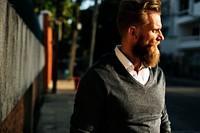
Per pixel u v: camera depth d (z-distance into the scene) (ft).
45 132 28.99
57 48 59.82
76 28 91.20
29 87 23.81
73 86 73.56
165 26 160.15
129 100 7.08
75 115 7.15
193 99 57.88
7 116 11.94
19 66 15.33
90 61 53.88
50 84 78.48
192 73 138.51
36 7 62.34
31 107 24.73
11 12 12.12
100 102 7.08
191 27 152.66
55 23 61.52
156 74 7.61
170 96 62.03
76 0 74.95
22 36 16.67
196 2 142.10
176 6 157.99
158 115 7.41
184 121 36.94
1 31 9.75
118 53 7.36
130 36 7.30
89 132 7.04
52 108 42.22
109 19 127.54
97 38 128.77
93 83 7.09
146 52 7.19
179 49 156.56
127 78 7.15
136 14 7.18
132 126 7.13
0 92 9.84
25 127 23.26
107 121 7.20
